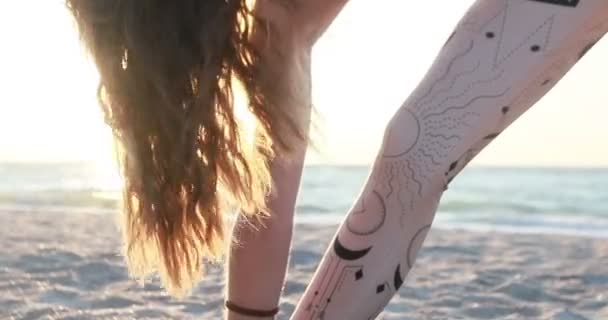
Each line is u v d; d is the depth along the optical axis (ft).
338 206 40.60
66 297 8.45
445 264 11.33
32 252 11.71
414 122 3.53
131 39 3.42
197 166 3.58
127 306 7.99
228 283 4.23
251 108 3.67
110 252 11.67
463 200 52.80
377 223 3.55
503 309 8.10
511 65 3.51
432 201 3.57
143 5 3.40
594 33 3.56
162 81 3.44
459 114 3.51
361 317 3.59
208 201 3.65
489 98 3.51
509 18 3.55
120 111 3.58
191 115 3.48
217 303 8.06
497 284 9.51
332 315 3.59
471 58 3.55
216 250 3.97
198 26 3.40
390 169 3.52
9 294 8.57
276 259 4.14
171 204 3.70
